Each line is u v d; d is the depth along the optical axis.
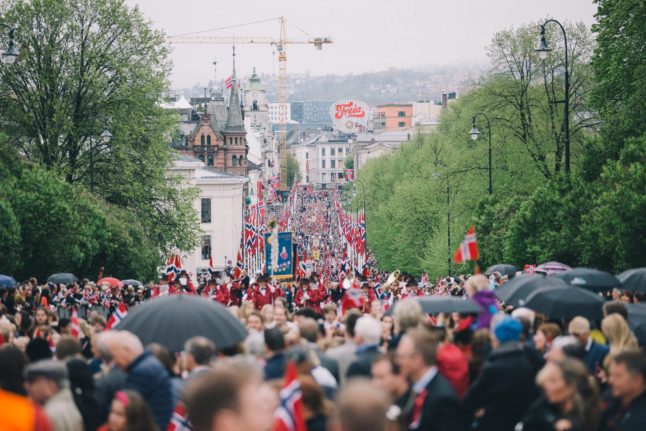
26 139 101.50
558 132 111.94
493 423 19.45
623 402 18.36
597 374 24.70
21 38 98.62
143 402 15.91
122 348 19.09
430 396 16.66
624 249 67.94
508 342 19.83
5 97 98.94
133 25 102.69
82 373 19.58
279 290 66.50
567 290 30.55
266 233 114.12
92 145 104.94
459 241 126.31
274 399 10.98
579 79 114.12
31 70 99.31
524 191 110.06
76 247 88.06
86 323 34.69
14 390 19.78
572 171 87.12
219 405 9.98
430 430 16.56
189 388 10.30
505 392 19.34
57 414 17.47
